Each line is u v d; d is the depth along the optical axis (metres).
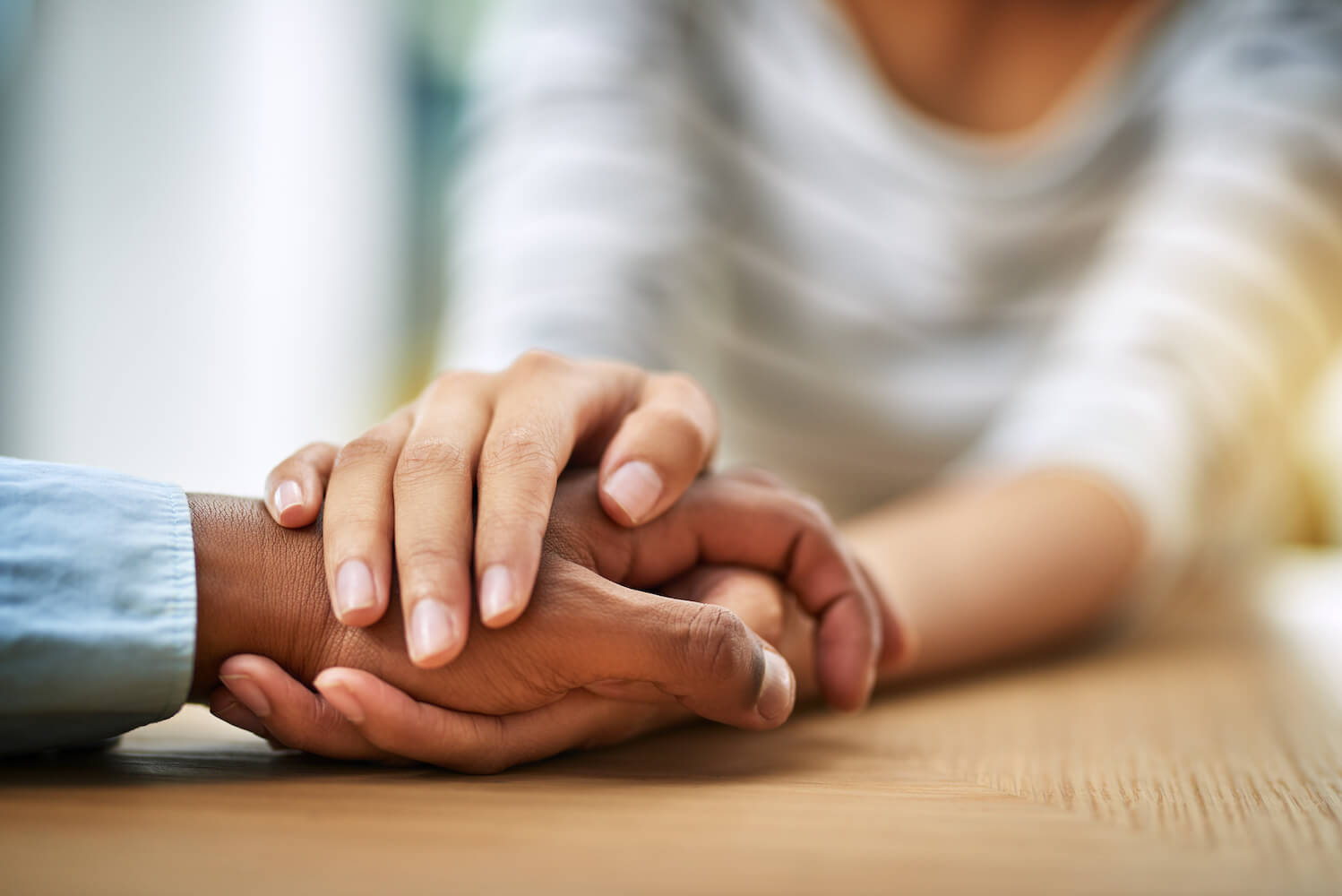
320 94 2.78
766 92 1.20
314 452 0.55
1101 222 1.20
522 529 0.51
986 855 0.45
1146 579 0.86
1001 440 1.02
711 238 1.19
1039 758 0.56
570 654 0.51
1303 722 0.62
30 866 0.43
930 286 1.22
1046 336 1.22
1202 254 1.02
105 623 0.50
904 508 1.32
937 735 0.59
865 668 0.59
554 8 1.21
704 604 0.52
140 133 2.68
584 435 0.58
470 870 0.44
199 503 0.53
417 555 0.51
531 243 1.03
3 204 2.64
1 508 0.50
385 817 0.47
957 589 0.74
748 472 0.61
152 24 2.65
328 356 2.88
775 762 0.55
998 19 1.17
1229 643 0.90
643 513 0.55
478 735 0.52
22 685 0.49
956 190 1.18
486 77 1.25
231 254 2.75
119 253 2.70
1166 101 1.18
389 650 0.52
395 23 2.82
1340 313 1.08
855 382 1.26
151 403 2.75
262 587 0.52
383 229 2.91
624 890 0.43
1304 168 1.06
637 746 0.57
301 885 0.43
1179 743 0.58
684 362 1.12
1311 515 2.10
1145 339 0.97
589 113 1.11
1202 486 0.94
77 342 2.71
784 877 0.43
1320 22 1.14
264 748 0.55
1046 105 1.19
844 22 1.18
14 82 2.62
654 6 1.16
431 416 0.54
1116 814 0.48
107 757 0.53
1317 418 1.82
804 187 1.21
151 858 0.44
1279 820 0.48
